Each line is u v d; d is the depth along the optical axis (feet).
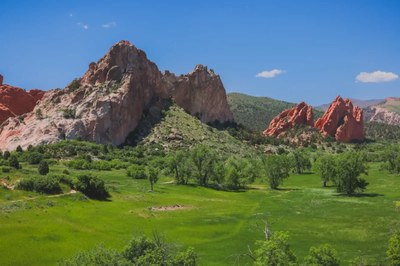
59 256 208.85
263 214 341.00
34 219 258.57
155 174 438.81
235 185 537.24
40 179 330.95
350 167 424.87
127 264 147.95
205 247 242.99
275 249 147.43
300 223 305.12
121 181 469.16
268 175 525.75
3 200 289.94
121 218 296.30
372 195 412.77
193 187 493.36
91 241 236.43
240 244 249.55
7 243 215.51
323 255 160.97
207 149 537.65
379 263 198.39
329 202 384.68
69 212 289.33
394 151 597.52
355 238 258.57
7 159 513.04
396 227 273.13
